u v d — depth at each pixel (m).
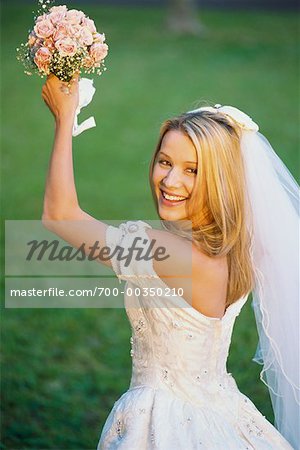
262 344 5.51
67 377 9.41
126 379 9.41
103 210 15.37
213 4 36.53
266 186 5.15
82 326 10.72
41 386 9.17
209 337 4.91
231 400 5.05
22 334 10.42
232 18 33.09
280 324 5.30
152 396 4.86
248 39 29.27
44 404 8.77
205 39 29.16
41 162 18.39
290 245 5.21
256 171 5.12
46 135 20.17
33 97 22.64
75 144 19.44
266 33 30.34
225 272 4.92
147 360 4.96
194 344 4.86
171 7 30.50
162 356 4.88
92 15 32.47
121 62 25.95
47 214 4.66
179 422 4.76
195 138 4.71
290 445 5.21
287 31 30.80
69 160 4.64
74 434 8.21
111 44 28.12
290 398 5.48
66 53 4.54
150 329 4.89
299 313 5.29
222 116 4.89
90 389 9.14
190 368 4.88
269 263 5.24
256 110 21.59
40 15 4.75
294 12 35.00
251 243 5.17
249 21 32.53
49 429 8.29
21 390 9.05
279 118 20.92
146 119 21.25
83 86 4.74
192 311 4.80
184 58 26.58
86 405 8.78
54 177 4.62
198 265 4.77
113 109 21.89
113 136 20.02
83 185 16.80
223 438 4.79
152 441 4.70
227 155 4.77
